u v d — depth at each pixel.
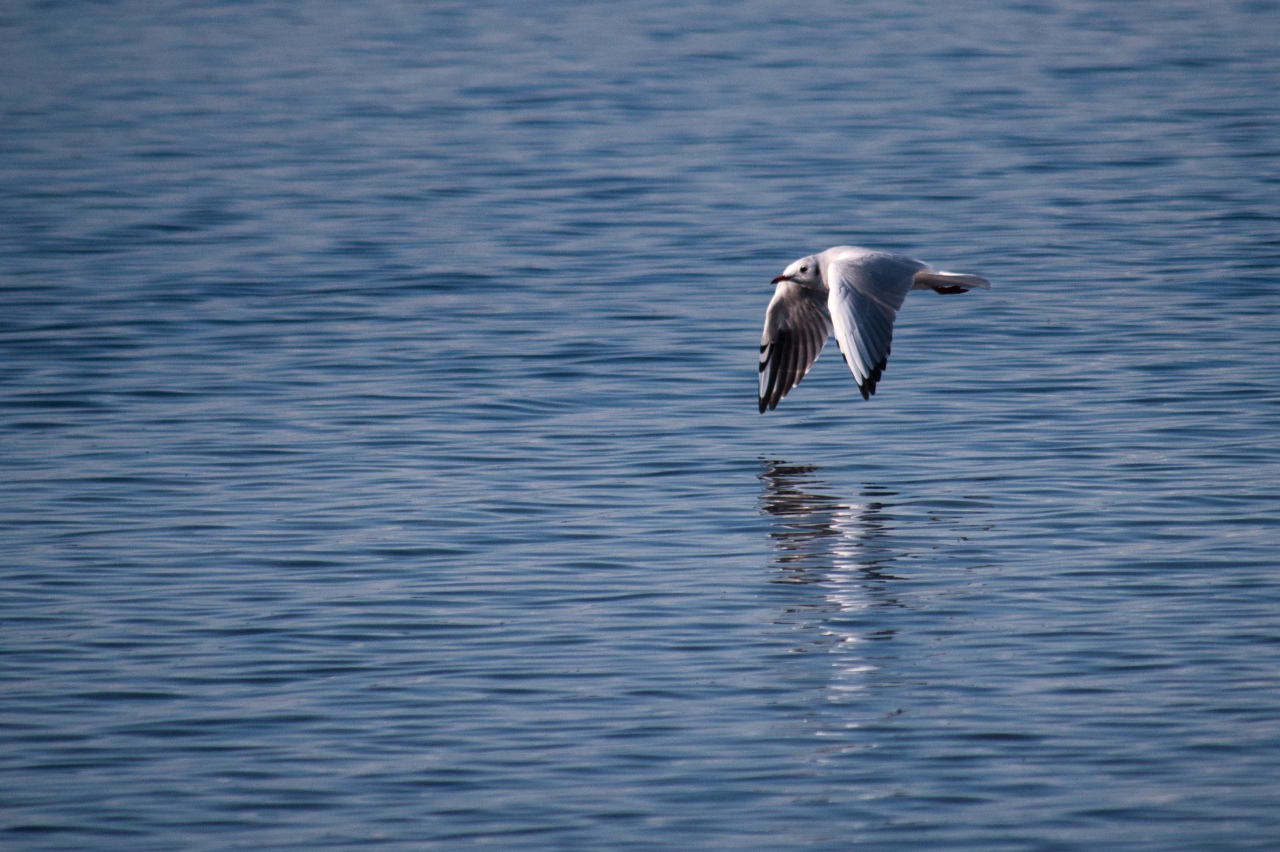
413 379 18.02
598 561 13.07
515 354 18.80
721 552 13.26
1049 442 15.71
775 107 32.94
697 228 24.38
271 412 16.98
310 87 36.19
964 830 9.23
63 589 12.62
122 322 20.20
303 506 14.36
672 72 36.72
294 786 9.78
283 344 19.36
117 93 35.91
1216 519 13.65
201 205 26.33
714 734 10.30
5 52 41.09
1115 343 18.72
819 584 12.55
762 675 11.07
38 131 32.28
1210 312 19.73
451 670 11.20
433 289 21.56
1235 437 15.63
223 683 11.04
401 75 37.25
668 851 9.06
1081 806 9.45
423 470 15.28
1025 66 36.47
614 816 9.41
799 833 9.22
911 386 17.62
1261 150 28.14
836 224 24.38
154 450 15.91
